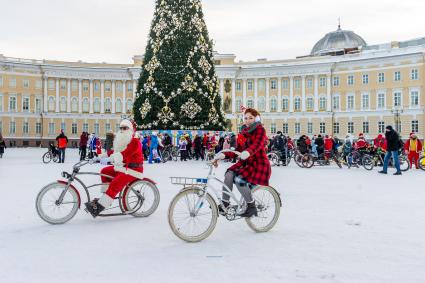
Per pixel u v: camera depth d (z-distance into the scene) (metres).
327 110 70.62
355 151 21.56
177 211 6.00
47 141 73.50
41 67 72.75
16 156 33.38
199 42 29.44
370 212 8.27
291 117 72.94
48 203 7.11
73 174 7.38
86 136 26.97
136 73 75.31
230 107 74.56
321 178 15.48
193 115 28.89
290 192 11.24
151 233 6.48
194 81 29.17
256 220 6.61
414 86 63.47
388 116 65.75
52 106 74.00
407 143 20.95
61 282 4.29
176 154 27.81
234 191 6.66
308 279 4.40
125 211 7.66
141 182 7.83
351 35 79.44
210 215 6.20
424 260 5.09
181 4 29.48
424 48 62.66
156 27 29.53
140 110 29.25
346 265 4.88
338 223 7.22
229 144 25.03
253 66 74.19
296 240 6.06
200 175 16.02
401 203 9.41
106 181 7.90
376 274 4.57
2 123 70.50
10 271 4.62
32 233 6.41
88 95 75.81
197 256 5.23
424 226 6.99
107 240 6.01
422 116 62.75
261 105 74.69
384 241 6.00
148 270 4.67
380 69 66.56
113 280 4.34
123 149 7.65
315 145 24.16
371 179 15.19
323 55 78.75
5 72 70.50
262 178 6.43
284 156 23.67
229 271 4.64
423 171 19.75
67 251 5.41
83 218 7.64
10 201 9.30
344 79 69.75
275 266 4.83
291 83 73.00
